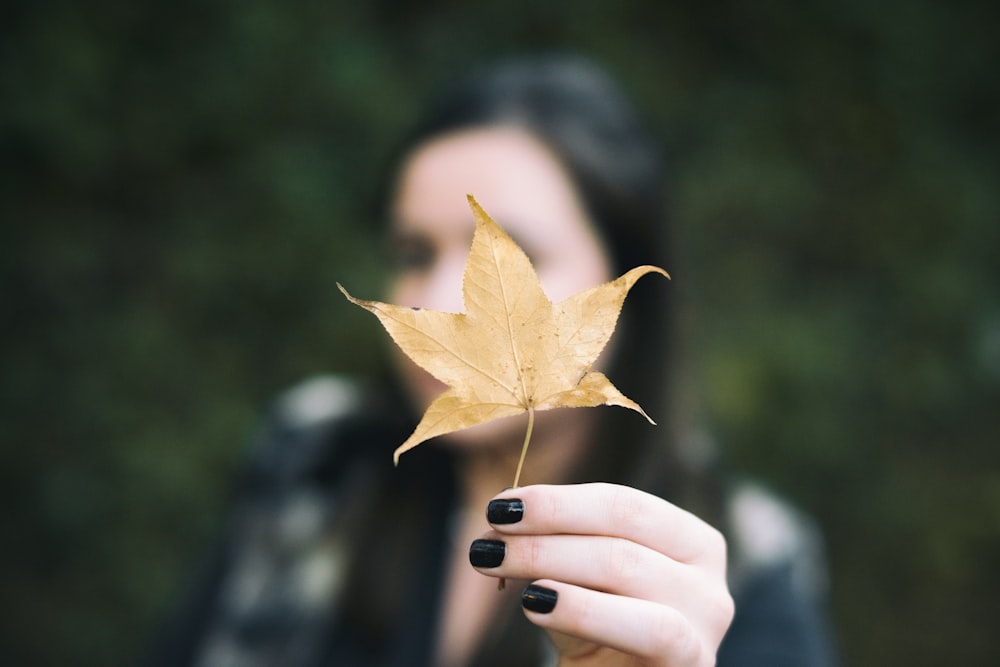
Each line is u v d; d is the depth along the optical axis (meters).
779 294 3.89
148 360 3.46
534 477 1.73
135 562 3.26
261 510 2.10
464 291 0.88
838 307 3.95
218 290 3.59
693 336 1.91
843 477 3.76
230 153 3.71
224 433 3.40
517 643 1.55
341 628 1.85
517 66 1.75
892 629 3.69
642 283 1.75
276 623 1.91
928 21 4.22
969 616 3.74
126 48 3.60
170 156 3.64
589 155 1.65
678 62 4.11
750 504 1.84
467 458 1.77
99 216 3.60
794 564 1.72
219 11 3.68
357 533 1.86
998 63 4.22
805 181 4.02
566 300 0.88
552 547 0.89
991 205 4.11
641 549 0.90
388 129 3.68
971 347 3.98
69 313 3.49
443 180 1.64
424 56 3.88
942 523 3.76
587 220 1.67
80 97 3.46
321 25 3.79
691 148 3.98
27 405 3.34
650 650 0.87
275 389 3.53
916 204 4.04
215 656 1.94
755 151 4.03
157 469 3.30
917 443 3.92
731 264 3.90
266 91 3.69
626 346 1.76
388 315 0.86
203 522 3.34
